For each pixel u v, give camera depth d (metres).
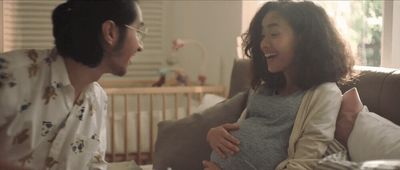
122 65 1.40
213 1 3.64
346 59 1.86
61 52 1.33
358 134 1.66
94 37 1.31
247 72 2.54
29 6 3.99
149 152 3.16
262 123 1.82
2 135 1.31
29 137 1.32
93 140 1.47
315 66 1.78
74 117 1.41
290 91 1.89
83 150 1.45
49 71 1.34
